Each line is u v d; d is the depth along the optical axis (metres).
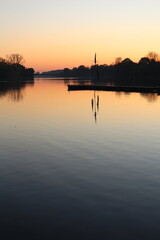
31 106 51.38
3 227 10.65
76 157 19.34
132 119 35.41
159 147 21.80
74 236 10.05
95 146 22.20
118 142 23.47
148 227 10.55
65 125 31.36
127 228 10.49
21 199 12.92
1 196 13.23
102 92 90.69
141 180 15.09
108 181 15.01
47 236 10.07
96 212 11.67
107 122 33.25
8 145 22.69
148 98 66.62
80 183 14.75
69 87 106.38
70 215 11.46
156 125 31.12
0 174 16.12
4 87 129.25
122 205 12.26
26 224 10.84
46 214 11.55
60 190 13.89
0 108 48.62
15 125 31.56
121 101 59.56
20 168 17.14
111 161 18.42
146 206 12.14
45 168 17.12
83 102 58.34
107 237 9.98
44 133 27.19
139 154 19.95
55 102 58.84
